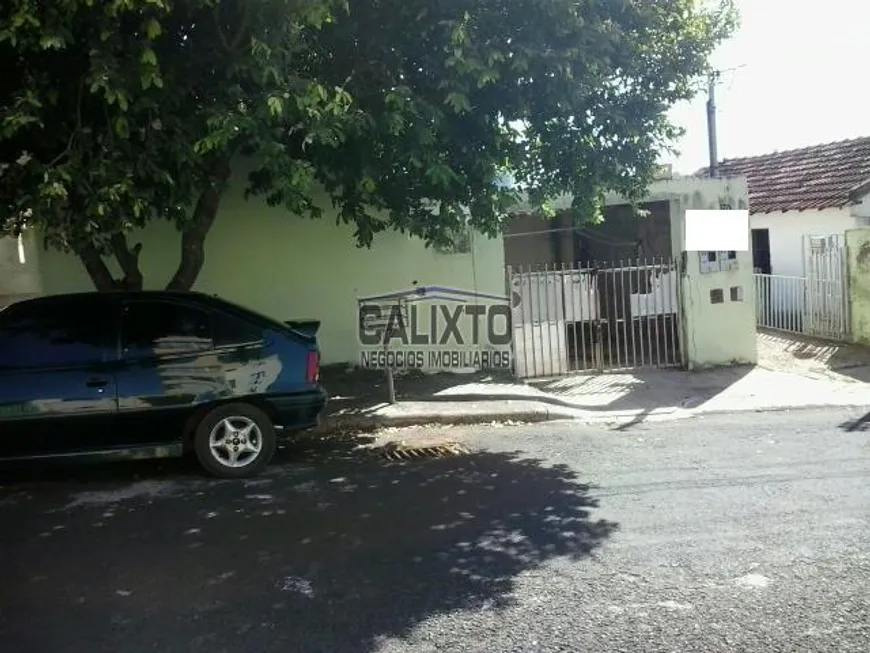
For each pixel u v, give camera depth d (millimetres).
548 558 4832
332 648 3793
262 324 6914
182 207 6605
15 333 6508
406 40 6902
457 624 4004
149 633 3984
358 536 5305
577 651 3717
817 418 8672
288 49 6094
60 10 5320
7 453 6367
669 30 7820
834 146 17047
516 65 6480
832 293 13047
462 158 7340
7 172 6191
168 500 6188
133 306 6707
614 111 7488
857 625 3902
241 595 4406
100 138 6000
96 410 6418
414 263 11125
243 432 6805
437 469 6965
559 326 11141
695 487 6191
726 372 11312
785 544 4949
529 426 8703
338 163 7484
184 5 6039
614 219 13898
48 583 4629
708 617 4020
